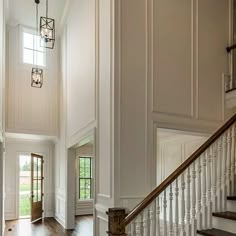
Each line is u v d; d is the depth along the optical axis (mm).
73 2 7262
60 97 8953
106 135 4258
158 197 3037
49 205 9719
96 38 4941
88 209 10156
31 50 8898
